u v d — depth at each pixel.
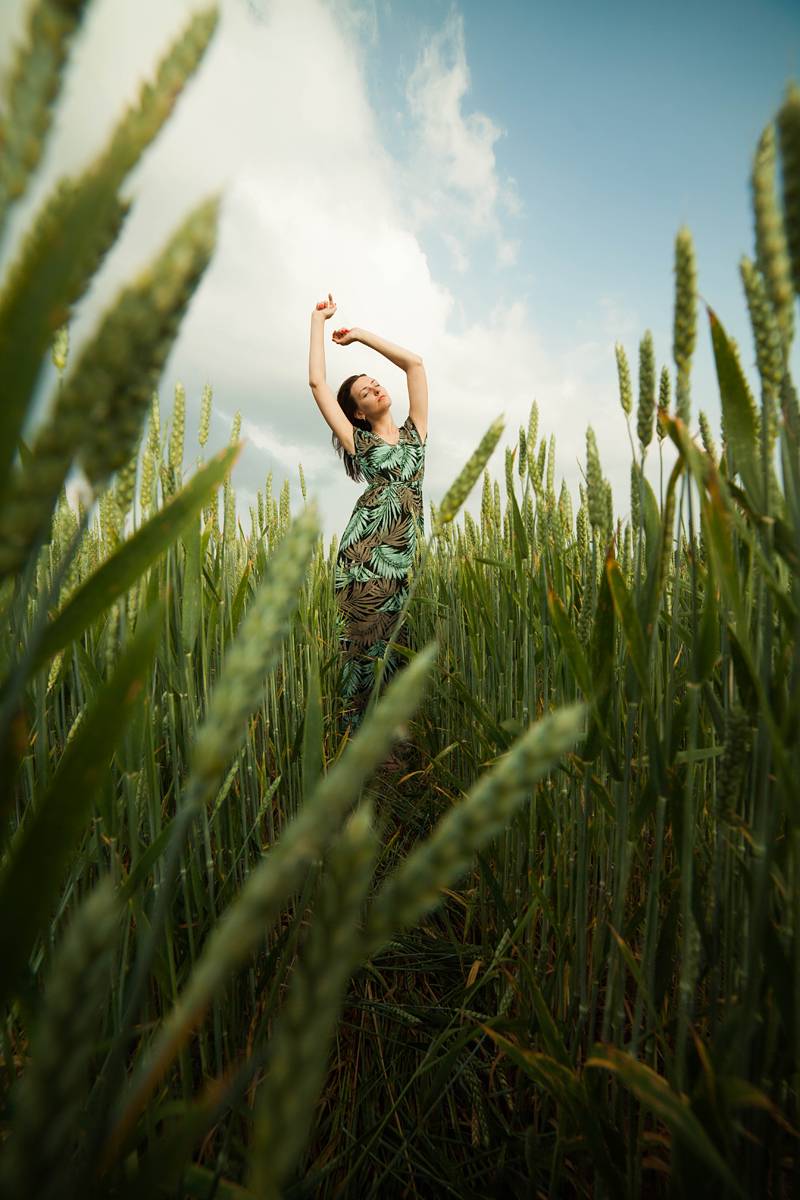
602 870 1.10
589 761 0.91
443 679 2.32
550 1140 1.03
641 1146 0.78
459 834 0.20
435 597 2.92
